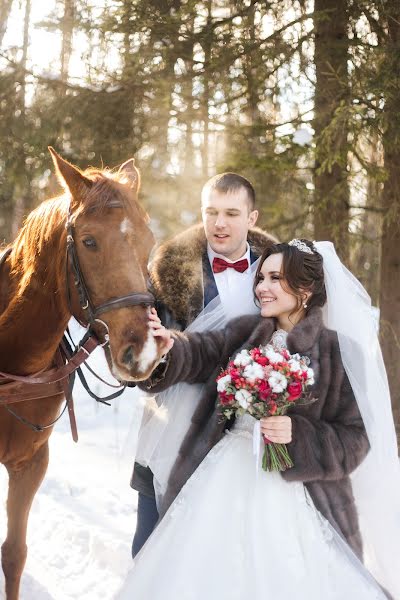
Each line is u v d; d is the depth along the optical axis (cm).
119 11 575
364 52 530
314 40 546
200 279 283
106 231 227
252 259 295
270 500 233
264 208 561
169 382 256
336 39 540
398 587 263
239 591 225
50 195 636
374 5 529
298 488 239
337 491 245
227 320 275
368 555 268
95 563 379
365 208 583
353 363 247
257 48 551
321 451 235
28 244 266
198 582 228
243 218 281
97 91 586
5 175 595
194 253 288
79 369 296
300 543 232
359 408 245
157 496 274
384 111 493
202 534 234
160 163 593
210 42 557
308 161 557
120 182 246
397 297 591
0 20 903
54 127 582
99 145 580
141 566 244
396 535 263
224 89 562
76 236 234
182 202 598
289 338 247
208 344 263
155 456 273
